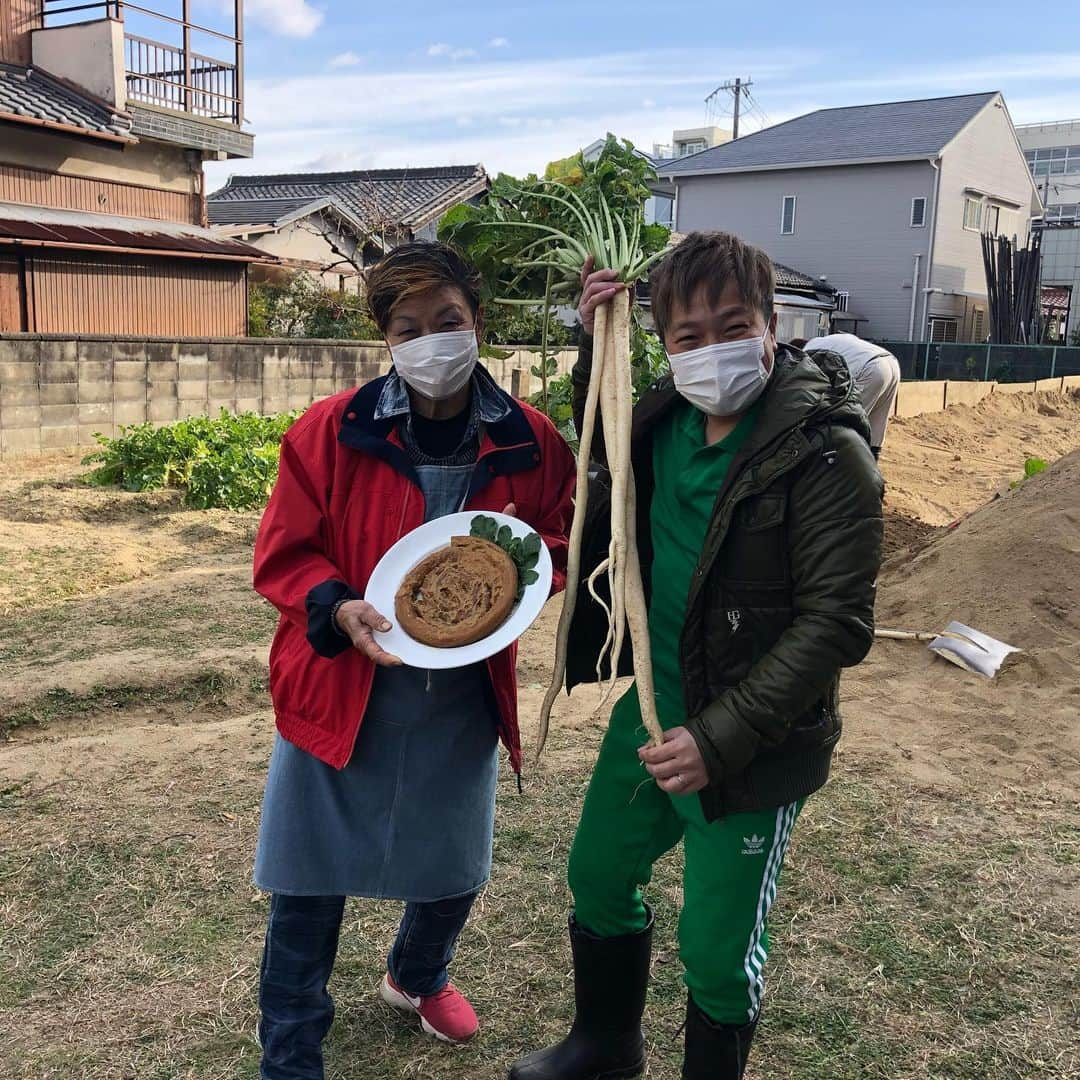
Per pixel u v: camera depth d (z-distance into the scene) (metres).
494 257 2.99
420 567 2.26
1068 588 5.96
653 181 3.10
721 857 2.14
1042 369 30.03
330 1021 2.45
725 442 2.13
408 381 2.25
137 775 4.30
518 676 5.66
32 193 15.18
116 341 12.40
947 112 38.34
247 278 17.36
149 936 3.17
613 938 2.44
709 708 2.02
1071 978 2.96
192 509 9.97
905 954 3.08
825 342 4.59
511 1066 2.63
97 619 6.63
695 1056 2.20
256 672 5.52
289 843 2.34
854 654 1.99
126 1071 2.61
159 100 17.39
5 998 2.87
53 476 10.75
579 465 2.36
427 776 2.37
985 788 4.17
